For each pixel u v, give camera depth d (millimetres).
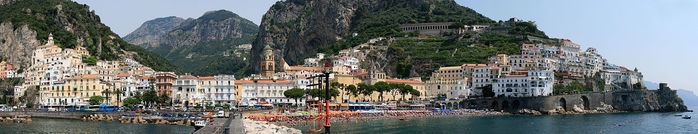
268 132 163375
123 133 181375
